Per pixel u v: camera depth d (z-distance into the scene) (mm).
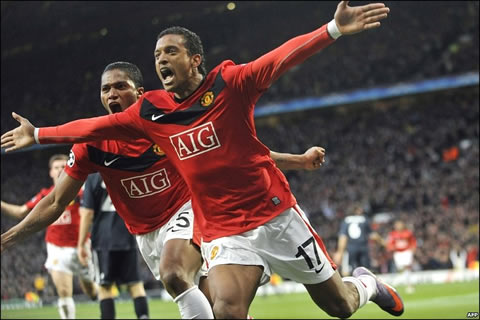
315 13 132625
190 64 14656
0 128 142875
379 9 12945
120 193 18562
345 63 128500
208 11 133250
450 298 45406
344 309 16984
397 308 20281
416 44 126062
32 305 73375
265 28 136125
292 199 15570
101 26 134875
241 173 14648
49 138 15680
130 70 18891
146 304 28531
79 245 28469
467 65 116875
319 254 15719
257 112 128875
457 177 107938
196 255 17234
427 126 122875
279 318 38719
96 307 55188
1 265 101938
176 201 18469
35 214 17469
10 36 135750
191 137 14562
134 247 28594
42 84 144125
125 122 15344
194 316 16078
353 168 120000
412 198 106312
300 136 133375
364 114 131000
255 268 14875
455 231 91250
